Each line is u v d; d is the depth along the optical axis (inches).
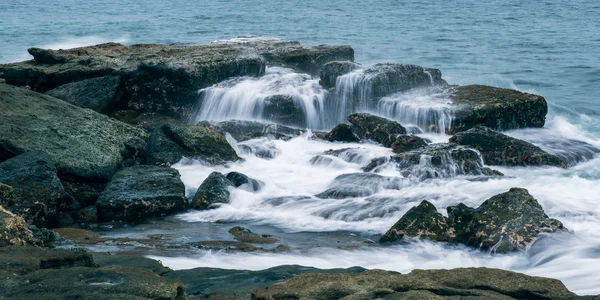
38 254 310.2
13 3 4119.1
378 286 287.1
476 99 892.0
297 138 826.8
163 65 915.4
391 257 478.3
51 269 290.2
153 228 559.5
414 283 288.8
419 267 456.8
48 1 4343.0
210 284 345.4
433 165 665.6
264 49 1125.7
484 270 307.6
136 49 1095.6
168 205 600.7
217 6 3890.3
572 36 2212.1
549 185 641.0
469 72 1481.3
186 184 668.7
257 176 695.1
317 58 1128.8
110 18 3083.2
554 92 1254.3
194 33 2417.6
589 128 942.4
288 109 920.9
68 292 262.7
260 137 821.9
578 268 443.5
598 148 800.9
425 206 527.2
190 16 3184.1
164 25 2723.9
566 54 1772.9
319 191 649.0
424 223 516.1
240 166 725.3
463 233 506.6
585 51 1831.9
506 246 480.7
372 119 826.2
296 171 716.0
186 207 609.9
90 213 597.9
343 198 613.0
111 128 741.9
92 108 871.1
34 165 598.9
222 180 633.0
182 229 554.3
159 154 716.0
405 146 757.3
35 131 679.7
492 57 1716.3
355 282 293.9
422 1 4079.7
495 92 918.4
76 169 650.2
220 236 529.3
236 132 845.2
